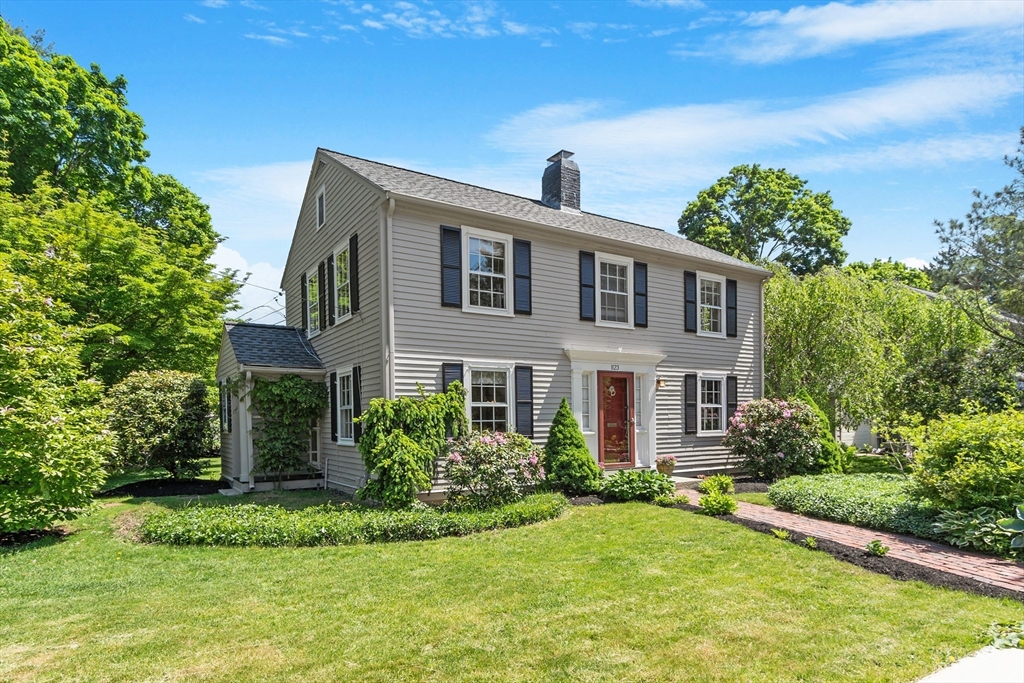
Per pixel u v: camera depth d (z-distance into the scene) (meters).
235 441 12.46
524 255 11.36
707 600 5.01
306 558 6.50
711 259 14.35
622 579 5.60
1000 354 15.16
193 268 19.44
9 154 17.17
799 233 33.16
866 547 6.77
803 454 12.34
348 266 11.18
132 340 15.95
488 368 10.73
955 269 15.88
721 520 8.23
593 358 12.20
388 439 8.84
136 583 5.61
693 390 14.01
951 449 7.62
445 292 10.34
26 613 4.80
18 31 21.12
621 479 10.19
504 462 9.09
